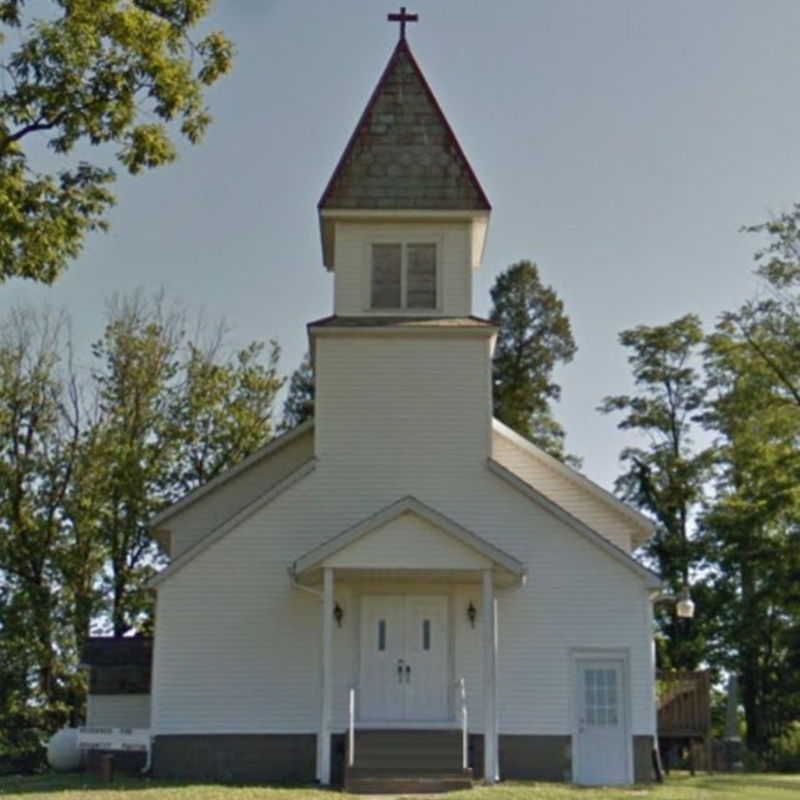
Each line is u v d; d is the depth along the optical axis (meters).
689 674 27.91
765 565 37.62
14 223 16.05
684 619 40.12
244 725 21.62
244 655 21.88
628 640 21.94
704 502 41.38
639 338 43.09
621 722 21.67
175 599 22.03
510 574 20.92
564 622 22.02
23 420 35.44
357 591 22.12
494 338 23.62
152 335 37.47
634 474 42.62
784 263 33.94
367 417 22.94
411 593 22.19
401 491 22.59
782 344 33.94
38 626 33.88
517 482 22.52
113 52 16.98
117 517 35.75
